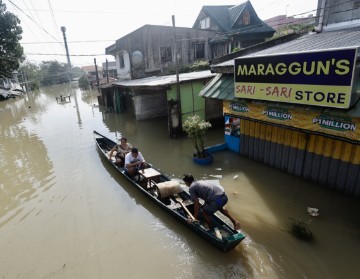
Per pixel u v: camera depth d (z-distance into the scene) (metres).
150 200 7.70
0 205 8.27
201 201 7.05
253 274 5.05
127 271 5.39
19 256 6.02
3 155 12.98
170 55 23.59
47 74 81.06
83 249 6.09
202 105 14.24
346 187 7.20
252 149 9.91
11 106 32.19
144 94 18.19
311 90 6.54
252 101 8.39
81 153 12.38
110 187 8.86
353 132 6.11
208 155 10.30
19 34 32.94
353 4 10.07
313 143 7.68
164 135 14.48
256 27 26.00
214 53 25.33
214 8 28.28
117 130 16.39
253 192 7.80
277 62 7.15
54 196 8.54
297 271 5.04
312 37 10.41
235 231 5.59
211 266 5.33
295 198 7.35
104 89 23.38
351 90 5.75
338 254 5.37
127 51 22.53
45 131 17.33
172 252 5.80
